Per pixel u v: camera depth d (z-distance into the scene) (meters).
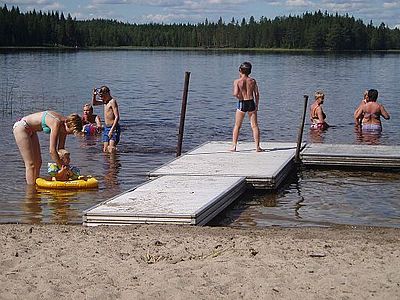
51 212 10.72
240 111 15.09
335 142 19.23
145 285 6.55
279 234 8.55
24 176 13.46
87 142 18.16
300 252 7.54
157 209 9.59
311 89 38.00
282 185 13.05
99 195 11.96
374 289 6.36
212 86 40.97
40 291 6.43
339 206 11.34
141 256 7.47
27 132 12.63
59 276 6.83
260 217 10.54
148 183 11.66
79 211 10.80
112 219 9.32
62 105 28.66
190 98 33.03
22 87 37.47
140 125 22.39
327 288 6.40
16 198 11.65
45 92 34.62
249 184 12.34
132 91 36.78
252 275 6.76
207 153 15.02
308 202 11.63
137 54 105.75
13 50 108.25
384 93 35.94
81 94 33.72
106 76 48.75
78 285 6.58
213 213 10.15
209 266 7.05
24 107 27.67
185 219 9.20
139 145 17.97
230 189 11.15
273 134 20.86
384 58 91.44
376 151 15.11
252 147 15.88
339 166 14.70
